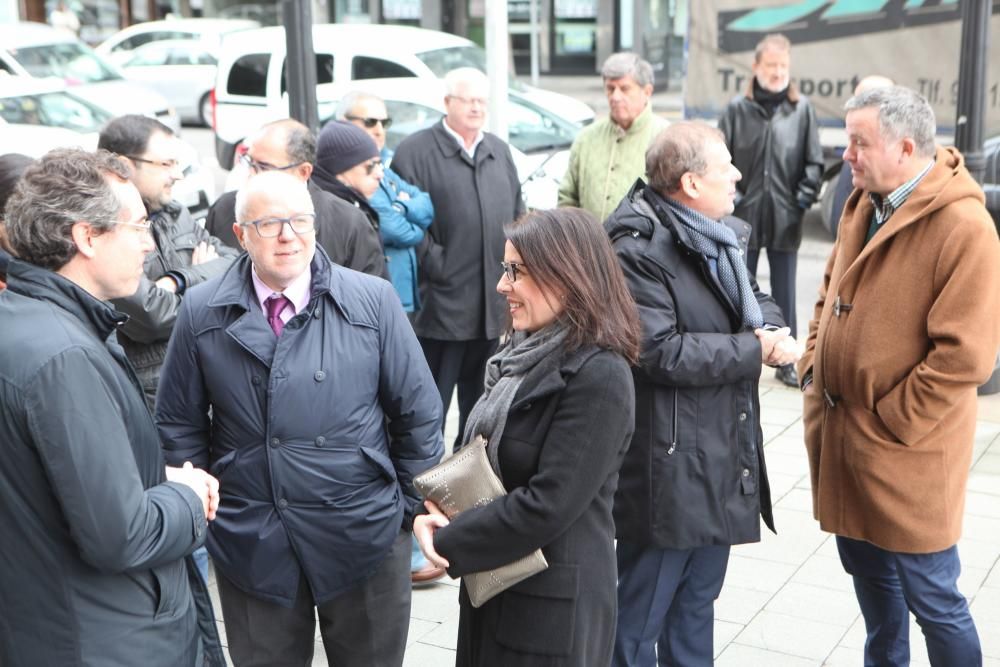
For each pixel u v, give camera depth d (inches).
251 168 153.2
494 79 259.4
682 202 125.2
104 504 86.3
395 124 399.5
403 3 936.3
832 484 131.5
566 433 96.4
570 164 236.1
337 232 153.6
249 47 449.1
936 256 119.7
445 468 100.8
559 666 98.6
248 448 114.2
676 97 816.9
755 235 274.7
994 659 149.6
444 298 203.2
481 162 203.2
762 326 127.9
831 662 150.9
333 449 114.2
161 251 148.4
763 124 269.4
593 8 923.4
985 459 220.8
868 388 125.1
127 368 95.3
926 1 349.7
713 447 125.0
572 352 98.4
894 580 137.6
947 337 118.0
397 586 121.7
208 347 114.1
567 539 98.9
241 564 114.8
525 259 98.3
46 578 89.0
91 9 997.2
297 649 119.2
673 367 120.6
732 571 177.2
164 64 754.2
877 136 121.4
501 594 100.2
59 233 89.2
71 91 459.5
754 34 367.2
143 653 92.3
